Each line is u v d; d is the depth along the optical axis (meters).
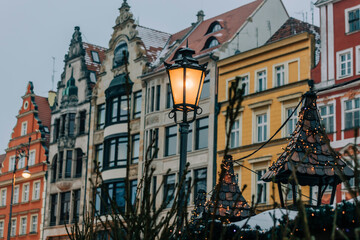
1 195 55.84
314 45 32.94
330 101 31.08
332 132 30.50
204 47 40.38
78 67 49.94
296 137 11.52
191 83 11.36
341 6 31.80
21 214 52.66
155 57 44.69
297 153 11.30
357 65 30.47
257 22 39.72
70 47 51.31
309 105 11.81
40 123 53.06
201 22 45.72
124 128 43.50
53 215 49.44
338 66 31.27
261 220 9.52
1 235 54.62
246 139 34.97
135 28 44.78
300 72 33.00
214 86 37.44
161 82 41.62
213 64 37.72
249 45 39.19
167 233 6.45
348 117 30.17
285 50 33.97
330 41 31.91
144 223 6.67
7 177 55.50
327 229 7.61
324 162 11.30
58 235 48.16
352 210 7.37
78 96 49.25
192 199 37.03
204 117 37.88
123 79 44.19
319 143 11.50
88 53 51.03
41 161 51.66
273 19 40.44
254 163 34.09
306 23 38.78
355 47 30.75
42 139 52.19
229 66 36.97
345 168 11.50
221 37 39.78
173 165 39.34
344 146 29.70
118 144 43.69
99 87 47.16
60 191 48.75
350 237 7.35
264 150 33.75
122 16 45.78
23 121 55.00
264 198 32.91
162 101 41.25
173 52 44.06
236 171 34.94
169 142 40.34
